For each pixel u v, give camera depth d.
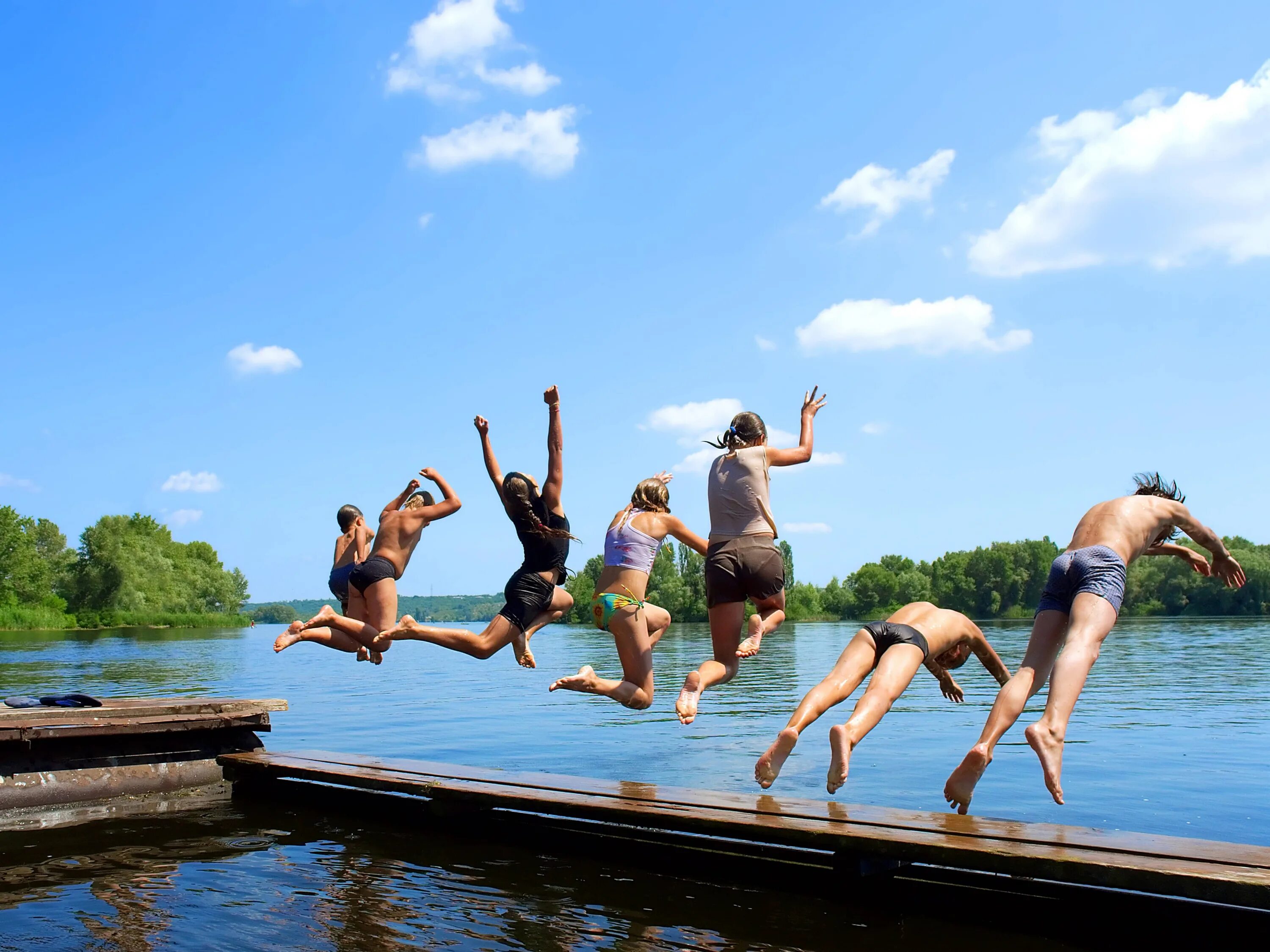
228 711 9.85
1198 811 8.12
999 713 5.79
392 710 17.20
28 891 6.00
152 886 6.12
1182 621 70.19
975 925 5.34
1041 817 7.93
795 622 97.88
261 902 5.75
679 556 87.88
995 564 90.69
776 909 5.64
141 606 99.81
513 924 5.32
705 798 6.90
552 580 7.39
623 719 15.49
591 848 7.16
